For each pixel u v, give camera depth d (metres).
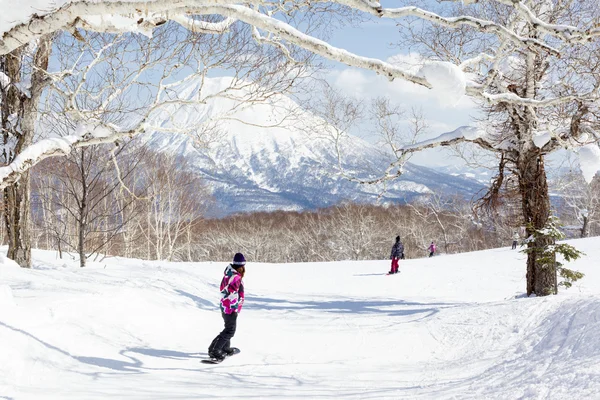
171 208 37.06
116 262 20.81
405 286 19.78
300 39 4.45
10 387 4.80
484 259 29.58
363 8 4.32
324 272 25.52
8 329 5.96
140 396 4.96
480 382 5.46
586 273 21.08
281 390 5.55
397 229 59.88
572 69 10.91
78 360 6.18
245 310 13.41
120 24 4.90
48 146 7.25
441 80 4.53
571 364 5.12
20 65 12.09
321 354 8.18
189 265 25.53
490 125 13.01
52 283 10.13
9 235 13.30
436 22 4.59
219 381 6.09
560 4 10.66
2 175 6.80
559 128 11.59
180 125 8.30
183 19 5.69
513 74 11.94
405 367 7.12
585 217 51.81
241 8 4.34
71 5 4.04
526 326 8.24
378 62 4.67
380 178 13.70
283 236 64.12
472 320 9.65
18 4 4.11
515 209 14.09
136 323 8.70
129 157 18.81
